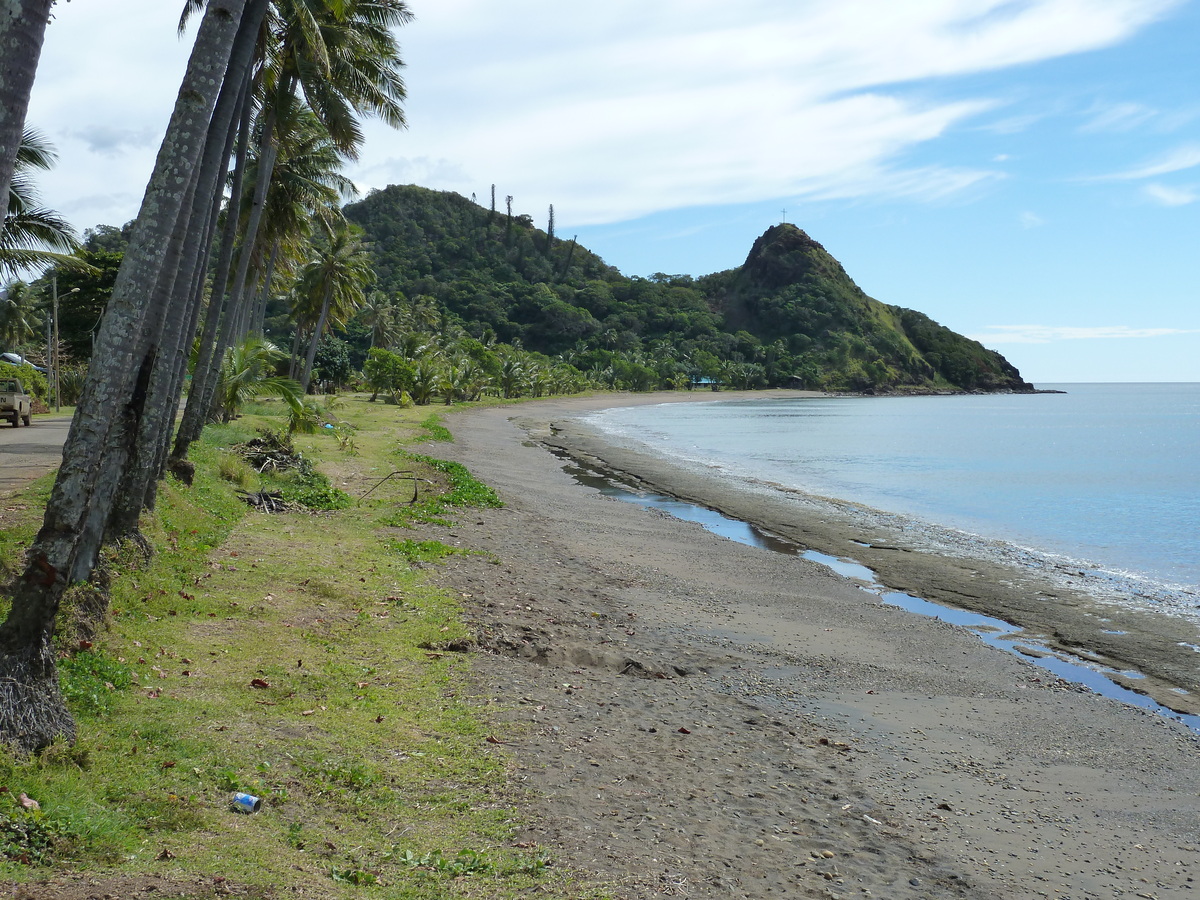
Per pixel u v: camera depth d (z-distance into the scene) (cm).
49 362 4522
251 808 578
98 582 874
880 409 12575
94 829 506
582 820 640
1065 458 4897
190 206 876
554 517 2280
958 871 652
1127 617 1550
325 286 5344
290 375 6500
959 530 2478
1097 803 813
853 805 749
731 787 747
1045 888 645
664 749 811
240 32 1216
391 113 1948
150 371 871
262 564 1277
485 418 6838
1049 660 1305
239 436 2575
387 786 652
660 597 1504
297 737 707
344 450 2952
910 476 3900
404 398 7012
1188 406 15325
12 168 505
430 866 546
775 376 19175
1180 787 859
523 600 1320
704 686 1047
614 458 4303
